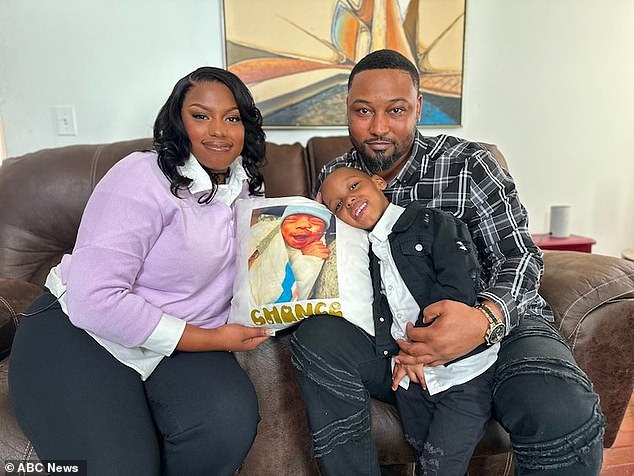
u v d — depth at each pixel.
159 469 0.94
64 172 1.48
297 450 1.14
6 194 1.47
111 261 0.91
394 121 1.17
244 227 1.10
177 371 1.00
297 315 1.03
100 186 0.97
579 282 1.19
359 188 1.12
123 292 0.92
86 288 0.89
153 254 0.98
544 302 1.17
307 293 1.02
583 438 0.88
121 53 1.93
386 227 1.09
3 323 1.09
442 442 0.96
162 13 1.92
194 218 1.00
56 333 0.96
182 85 1.00
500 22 2.15
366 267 1.08
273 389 1.13
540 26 2.19
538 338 1.03
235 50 1.97
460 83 2.15
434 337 0.97
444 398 0.99
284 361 1.13
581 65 2.27
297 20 1.98
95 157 1.52
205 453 0.95
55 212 1.47
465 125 2.21
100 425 0.88
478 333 0.97
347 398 0.99
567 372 0.94
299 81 2.03
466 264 1.03
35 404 0.90
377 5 2.03
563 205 2.33
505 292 1.04
